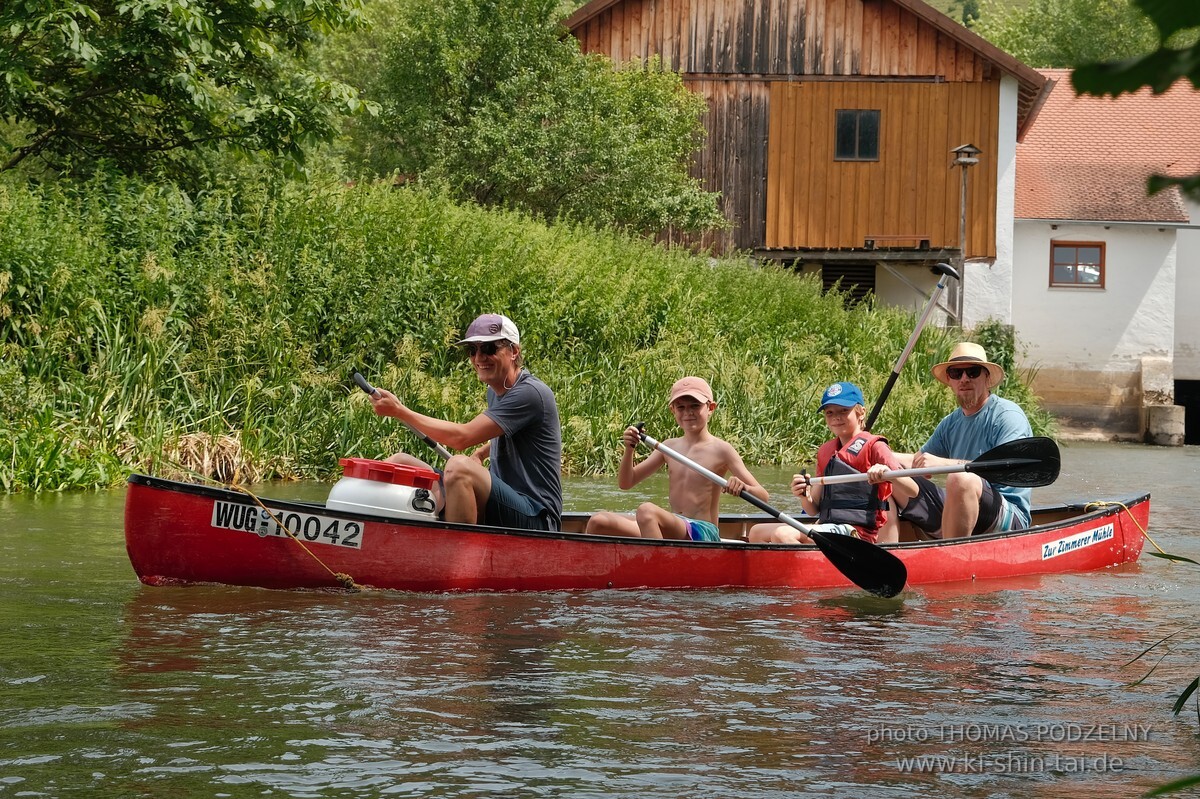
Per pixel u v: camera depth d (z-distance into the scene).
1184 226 31.70
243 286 15.30
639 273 20.98
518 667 5.55
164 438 13.35
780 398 18.98
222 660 5.54
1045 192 32.81
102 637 5.96
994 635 6.56
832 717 4.85
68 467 12.38
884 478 8.23
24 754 4.17
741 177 29.58
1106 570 9.28
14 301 14.00
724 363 18.89
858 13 29.30
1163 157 34.31
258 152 18.77
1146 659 5.98
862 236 29.42
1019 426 8.98
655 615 6.91
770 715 4.86
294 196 17.73
